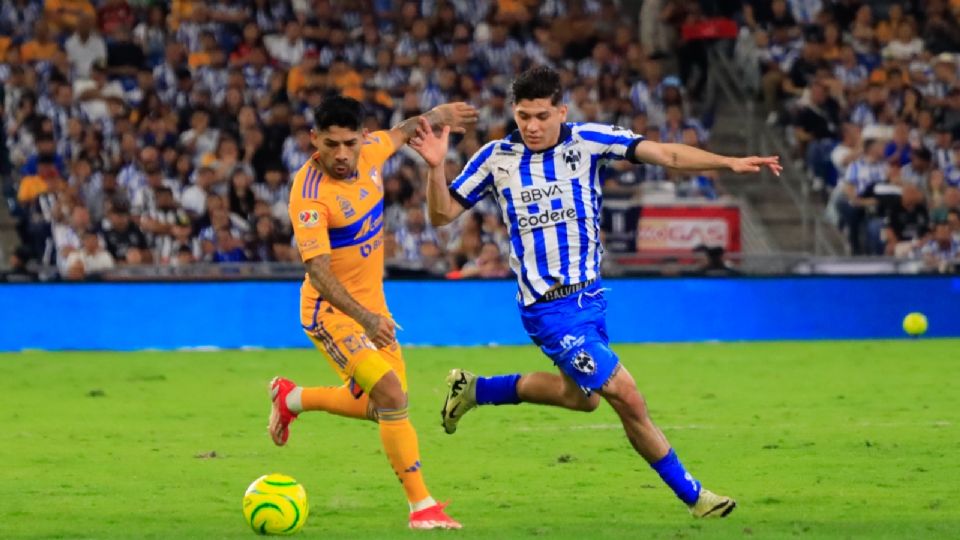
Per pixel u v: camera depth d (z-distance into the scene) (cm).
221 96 7238
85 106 6950
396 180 6669
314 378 4800
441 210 2483
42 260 6359
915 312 6391
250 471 2939
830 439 3366
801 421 3709
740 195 7612
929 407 3994
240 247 6325
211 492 2683
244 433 3528
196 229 6450
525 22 7931
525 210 2438
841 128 7688
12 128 6756
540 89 2383
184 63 7244
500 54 7762
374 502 2569
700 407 4019
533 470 2936
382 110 7338
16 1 7388
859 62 8094
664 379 4750
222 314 5934
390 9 7950
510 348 5919
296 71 7306
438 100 7438
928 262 6594
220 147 6744
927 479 2794
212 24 7481
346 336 2416
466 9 8038
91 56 7244
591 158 2434
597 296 2453
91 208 6531
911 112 7700
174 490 2703
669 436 3434
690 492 2359
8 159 6762
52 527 2306
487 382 2680
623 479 2819
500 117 7362
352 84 7338
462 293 6106
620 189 6731
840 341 6203
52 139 6600
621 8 8600
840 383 4616
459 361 5334
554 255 2427
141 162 6644
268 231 6381
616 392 2358
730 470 2920
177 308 5900
